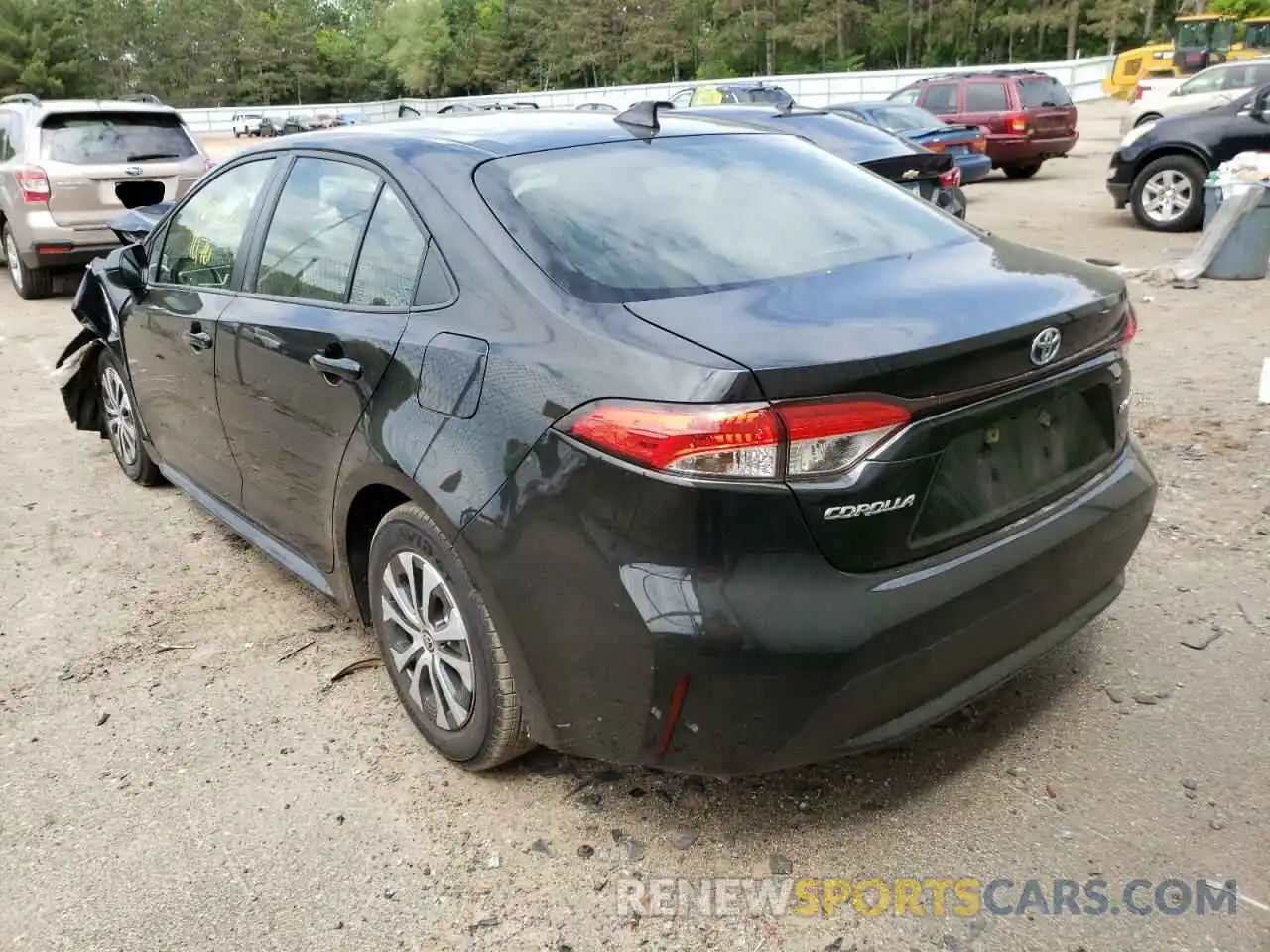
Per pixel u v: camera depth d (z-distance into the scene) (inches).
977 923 94.9
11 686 140.9
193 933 97.7
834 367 86.4
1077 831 105.1
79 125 403.5
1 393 288.2
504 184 114.9
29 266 404.5
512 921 97.7
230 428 151.2
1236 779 111.1
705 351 88.9
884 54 2763.3
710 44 2896.2
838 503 88.4
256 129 2325.3
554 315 99.7
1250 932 92.4
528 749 113.2
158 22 3838.6
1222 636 138.3
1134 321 117.3
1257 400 229.5
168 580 171.3
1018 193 636.1
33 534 191.6
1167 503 179.3
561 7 3393.2
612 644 91.7
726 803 111.8
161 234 176.4
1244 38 1088.8
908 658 92.7
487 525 99.7
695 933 95.6
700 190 121.6
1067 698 126.5
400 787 116.8
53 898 102.6
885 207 128.9
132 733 129.2
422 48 3998.5
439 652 115.1
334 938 96.6
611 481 90.3
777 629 87.6
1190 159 450.6
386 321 116.4
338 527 128.0
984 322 95.6
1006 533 101.8
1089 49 2498.8
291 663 144.2
